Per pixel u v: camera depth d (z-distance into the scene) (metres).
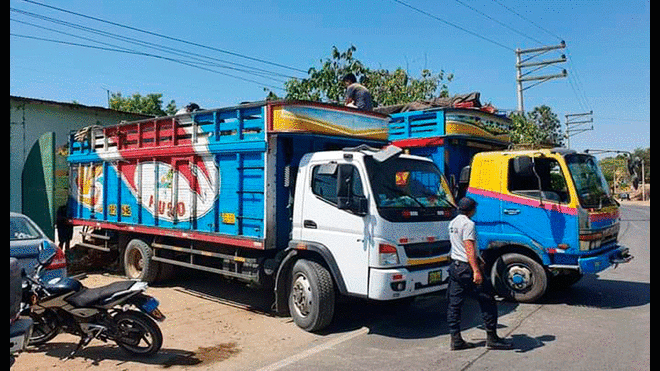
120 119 16.73
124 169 9.95
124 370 5.30
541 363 5.22
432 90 18.31
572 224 7.51
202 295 8.88
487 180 8.36
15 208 14.28
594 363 5.18
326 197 6.64
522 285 7.93
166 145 8.84
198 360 5.60
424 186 7.06
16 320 4.30
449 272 5.86
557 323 6.73
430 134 9.55
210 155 7.96
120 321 5.61
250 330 6.75
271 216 7.01
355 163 6.45
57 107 15.14
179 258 9.07
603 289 8.95
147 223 9.32
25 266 6.64
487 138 10.01
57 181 12.12
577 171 7.87
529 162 7.72
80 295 5.55
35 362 5.53
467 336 6.32
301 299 6.69
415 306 8.00
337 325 6.96
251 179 7.26
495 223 8.23
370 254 6.13
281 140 7.16
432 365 5.26
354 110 7.61
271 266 7.13
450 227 5.92
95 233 11.11
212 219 7.91
